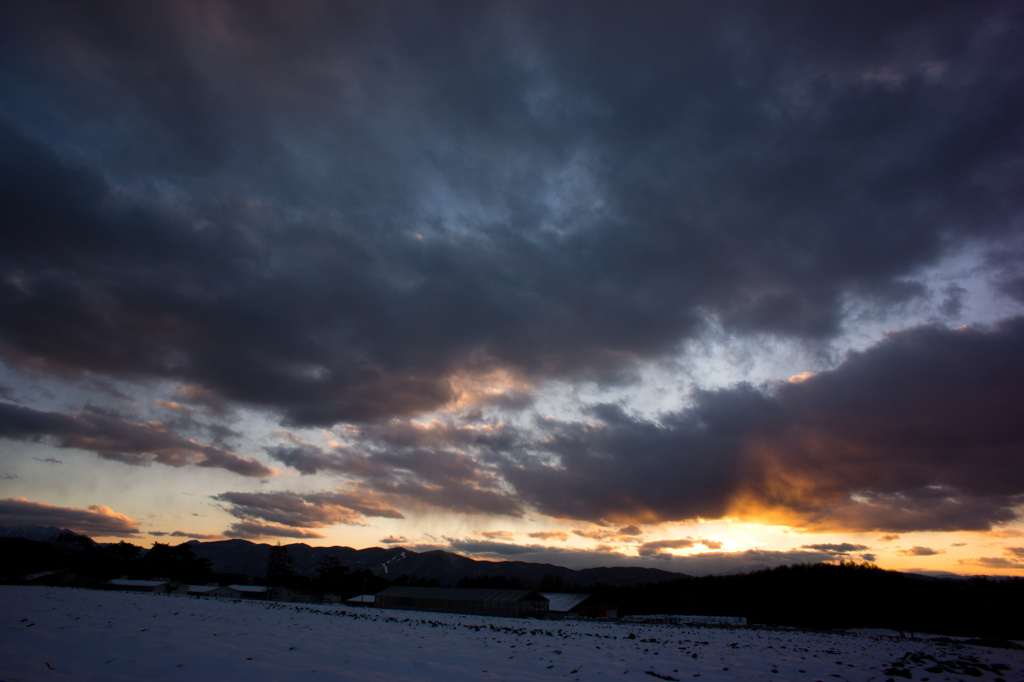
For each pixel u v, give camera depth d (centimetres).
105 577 12825
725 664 2441
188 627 2605
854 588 9450
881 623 8656
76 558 13525
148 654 1723
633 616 11619
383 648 2302
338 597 15200
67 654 1683
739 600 12388
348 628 3366
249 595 13125
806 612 9325
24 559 12231
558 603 10731
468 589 10988
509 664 2062
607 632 5019
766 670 2270
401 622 4794
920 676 2331
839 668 2447
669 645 3481
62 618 2602
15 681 1309
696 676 2017
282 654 1914
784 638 4972
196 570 15775
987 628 7969
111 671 1490
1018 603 8050
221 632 2481
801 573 10656
